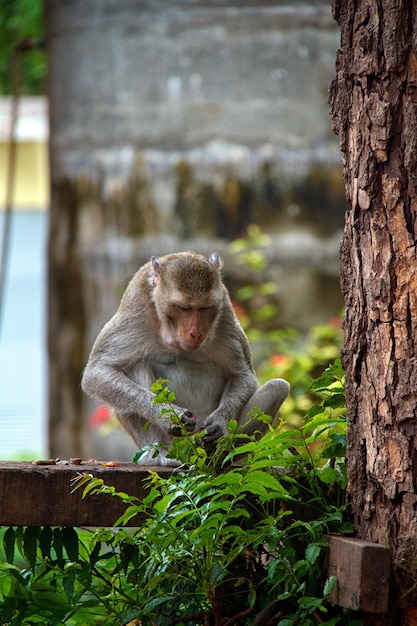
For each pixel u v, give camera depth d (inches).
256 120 699.4
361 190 318.0
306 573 321.4
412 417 304.0
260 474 300.0
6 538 341.1
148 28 705.0
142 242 712.4
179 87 703.1
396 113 309.9
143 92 709.3
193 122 703.7
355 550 300.2
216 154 699.4
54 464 349.1
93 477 322.0
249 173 697.6
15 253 1493.6
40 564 350.3
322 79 697.6
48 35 772.6
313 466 334.6
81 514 327.6
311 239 702.5
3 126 1242.6
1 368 1553.9
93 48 724.7
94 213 730.8
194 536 304.5
